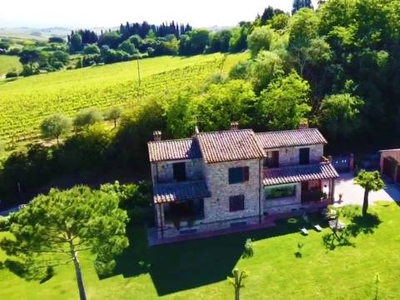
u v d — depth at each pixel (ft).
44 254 116.88
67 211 90.02
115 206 103.86
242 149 134.21
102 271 99.45
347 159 179.42
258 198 137.08
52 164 209.05
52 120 222.69
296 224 135.85
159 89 338.34
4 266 93.71
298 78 188.65
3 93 402.93
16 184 202.28
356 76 212.23
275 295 101.81
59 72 533.55
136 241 132.46
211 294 103.76
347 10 240.32
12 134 262.26
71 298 106.93
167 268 116.47
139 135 202.28
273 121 183.01
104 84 393.09
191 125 180.04
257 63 215.31
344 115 187.52
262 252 120.78
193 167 139.13
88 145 206.08
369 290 101.35
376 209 142.10
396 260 112.68
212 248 124.98
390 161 167.43
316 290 102.68
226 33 526.57
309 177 142.10
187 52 583.17
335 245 121.70
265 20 414.62
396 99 210.79
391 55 216.74
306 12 242.58
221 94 188.44
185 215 134.92
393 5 231.71
